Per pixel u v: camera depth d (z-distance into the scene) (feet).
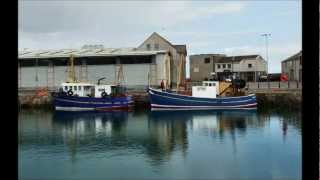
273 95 171.73
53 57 187.83
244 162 69.46
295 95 167.63
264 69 235.61
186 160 72.28
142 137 102.99
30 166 67.87
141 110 175.73
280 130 109.70
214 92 172.65
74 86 172.55
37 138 102.12
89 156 76.95
